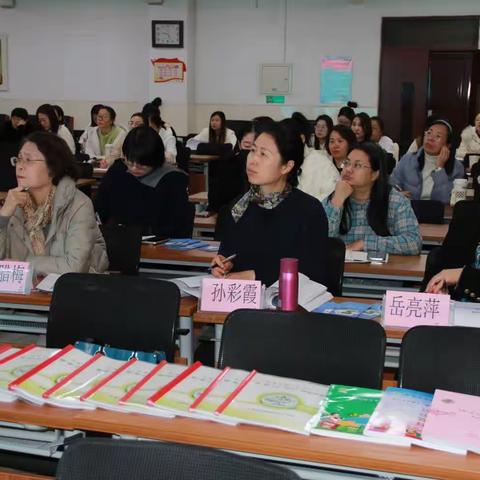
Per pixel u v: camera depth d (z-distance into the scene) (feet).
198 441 4.38
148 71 33.27
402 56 31.19
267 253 8.21
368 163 10.54
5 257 8.82
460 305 7.29
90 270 9.07
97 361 5.57
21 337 9.84
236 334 6.07
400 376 5.60
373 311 7.63
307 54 32.12
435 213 14.10
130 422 4.57
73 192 8.82
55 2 33.78
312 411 4.72
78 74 34.19
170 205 12.75
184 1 32.09
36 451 5.41
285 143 7.97
